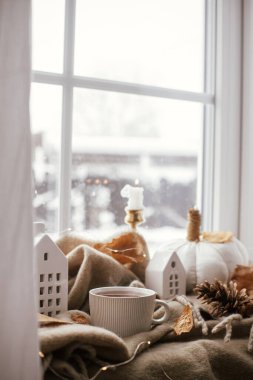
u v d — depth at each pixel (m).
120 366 0.83
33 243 0.71
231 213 1.42
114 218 1.33
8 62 0.72
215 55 1.42
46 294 0.95
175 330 0.95
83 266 1.01
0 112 0.72
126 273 1.10
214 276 1.16
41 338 0.75
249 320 1.01
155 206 1.39
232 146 1.42
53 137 1.23
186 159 1.43
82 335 0.79
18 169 0.71
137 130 1.36
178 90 1.40
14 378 0.71
